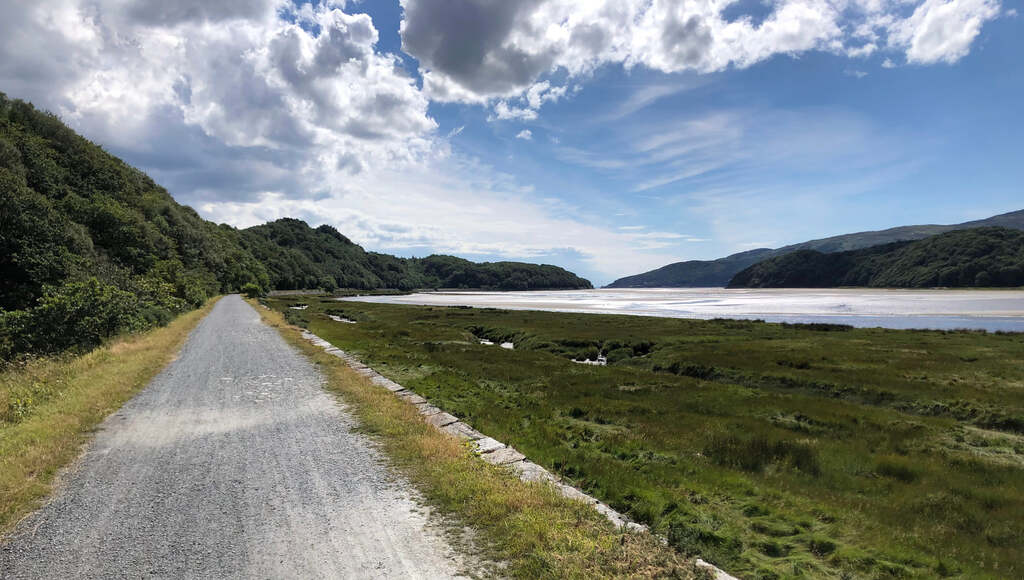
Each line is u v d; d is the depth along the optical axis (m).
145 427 9.54
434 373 18.53
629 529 5.45
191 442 8.58
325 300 120.44
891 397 16.42
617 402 14.80
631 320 48.78
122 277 40.31
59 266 37.22
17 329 20.70
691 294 170.50
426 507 5.89
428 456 7.59
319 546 4.96
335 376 14.89
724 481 8.25
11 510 5.71
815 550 5.85
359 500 6.10
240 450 8.12
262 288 132.38
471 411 12.92
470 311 65.50
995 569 5.58
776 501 7.44
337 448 8.20
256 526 5.41
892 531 6.48
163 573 4.47
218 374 15.45
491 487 6.33
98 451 8.08
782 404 14.60
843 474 8.92
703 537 5.85
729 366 22.25
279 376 15.10
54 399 10.88
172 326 31.14
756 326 41.38
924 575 5.30
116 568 4.55
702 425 12.24
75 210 54.81
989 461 9.88
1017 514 7.23
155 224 79.50
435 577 4.39
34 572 4.49
